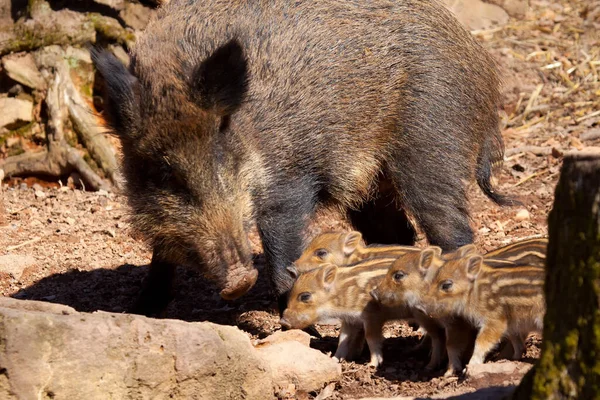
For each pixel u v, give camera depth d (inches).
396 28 416.5
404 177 428.5
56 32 625.3
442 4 442.9
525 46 793.6
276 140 384.8
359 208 446.9
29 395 244.7
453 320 312.3
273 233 391.9
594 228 206.7
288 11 402.6
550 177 602.2
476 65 437.7
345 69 402.9
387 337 375.9
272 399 295.6
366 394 306.5
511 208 550.9
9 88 627.5
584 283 208.8
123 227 534.9
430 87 419.5
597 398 206.8
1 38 626.2
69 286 456.1
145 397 262.8
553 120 693.3
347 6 413.1
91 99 627.2
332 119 402.6
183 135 352.5
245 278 348.8
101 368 255.3
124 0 632.4
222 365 276.4
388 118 421.1
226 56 352.5
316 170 405.7
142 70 366.3
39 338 246.4
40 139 621.9
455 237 429.1
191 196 356.5
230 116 366.0
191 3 399.9
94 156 604.1
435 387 302.2
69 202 579.5
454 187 427.8
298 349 315.6
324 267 348.5
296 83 391.5
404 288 319.9
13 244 506.6
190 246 359.9
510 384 275.9
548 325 218.5
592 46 798.5
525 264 311.3
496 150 462.3
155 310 418.3
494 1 857.5
